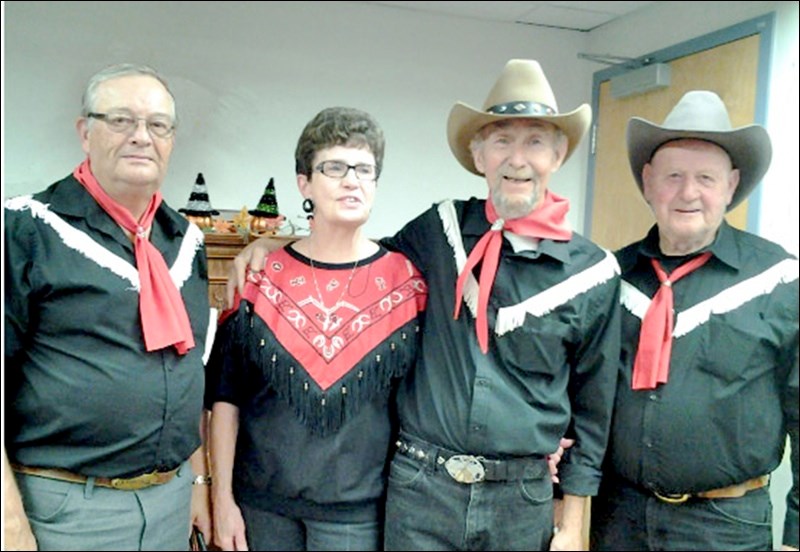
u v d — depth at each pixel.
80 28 2.24
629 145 1.45
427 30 2.55
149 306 1.15
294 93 2.45
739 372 1.29
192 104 2.34
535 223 1.31
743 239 1.39
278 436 1.27
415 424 1.29
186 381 1.19
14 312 1.08
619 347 1.34
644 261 1.43
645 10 2.39
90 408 1.10
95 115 1.11
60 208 1.13
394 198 2.54
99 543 1.14
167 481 1.22
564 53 2.67
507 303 1.29
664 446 1.31
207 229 2.00
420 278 1.37
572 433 1.37
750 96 1.95
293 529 1.32
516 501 1.27
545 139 1.30
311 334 1.27
